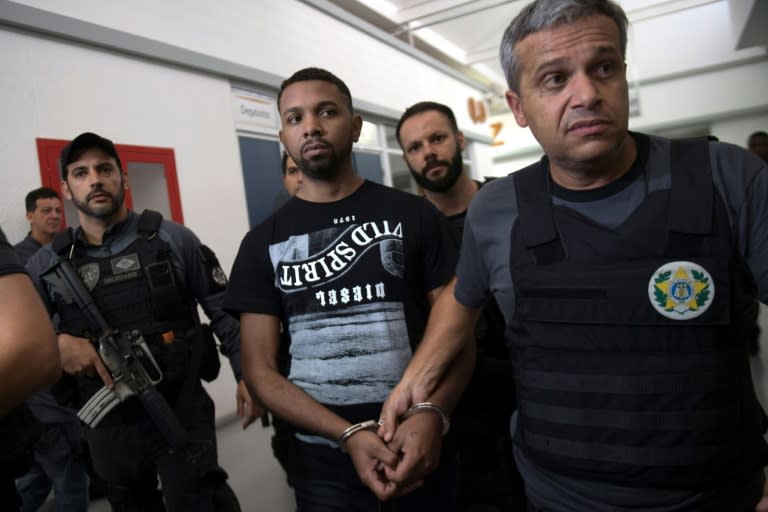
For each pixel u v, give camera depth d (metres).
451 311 1.01
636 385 0.71
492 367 1.38
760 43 7.84
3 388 0.56
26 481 2.00
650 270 0.70
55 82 2.89
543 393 0.79
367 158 6.23
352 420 1.06
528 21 0.75
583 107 0.70
